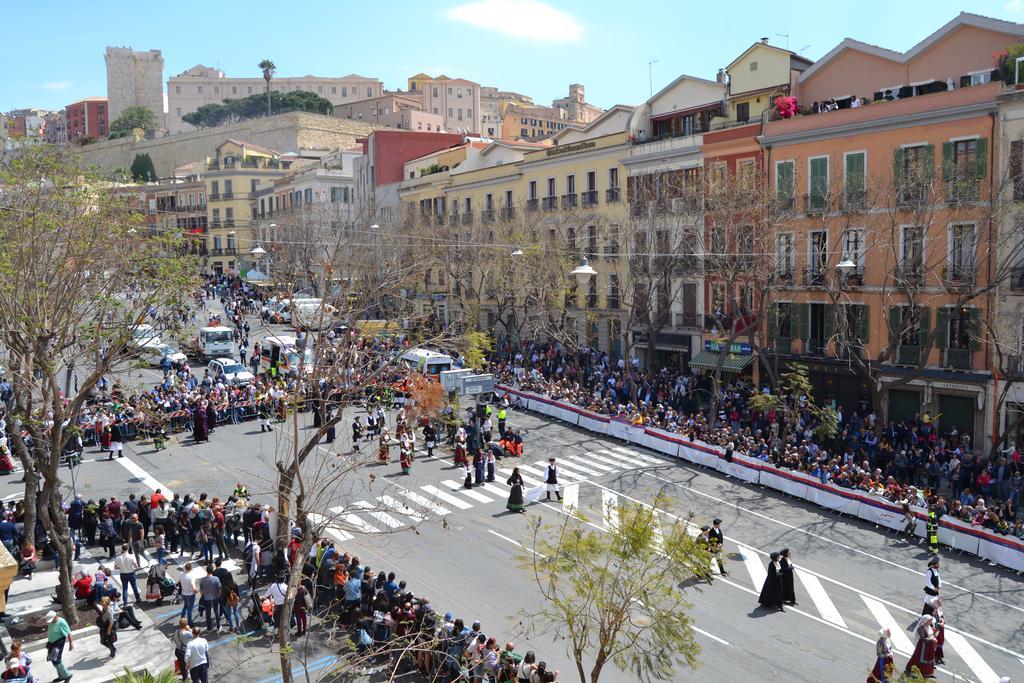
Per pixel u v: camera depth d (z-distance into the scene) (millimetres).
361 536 25859
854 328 38125
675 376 43781
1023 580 23266
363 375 24578
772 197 37969
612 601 15023
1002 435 30828
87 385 20016
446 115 156625
